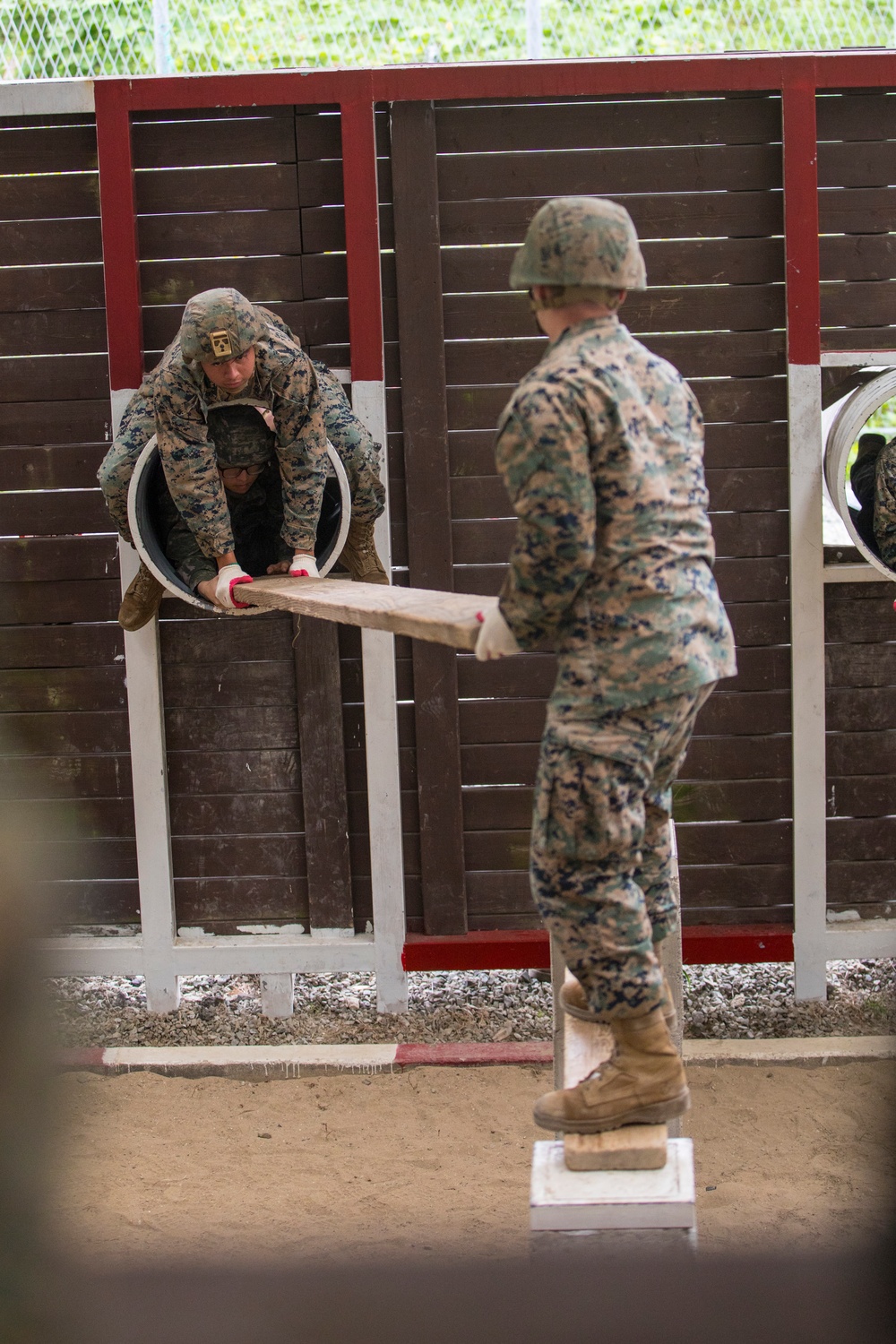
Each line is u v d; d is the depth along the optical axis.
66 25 7.76
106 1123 5.16
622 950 2.44
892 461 5.30
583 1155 2.42
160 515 5.00
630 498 2.33
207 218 5.61
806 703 5.79
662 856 2.84
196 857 6.05
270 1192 4.61
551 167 5.56
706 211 5.59
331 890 6.01
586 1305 2.31
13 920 1.90
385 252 5.65
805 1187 4.54
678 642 2.36
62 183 5.63
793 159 5.46
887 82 5.43
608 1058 2.72
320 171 5.58
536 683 5.88
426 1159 4.86
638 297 5.64
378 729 5.82
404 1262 3.54
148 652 5.80
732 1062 5.51
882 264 5.63
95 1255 4.05
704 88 5.42
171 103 5.45
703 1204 4.43
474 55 8.29
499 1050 5.65
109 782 6.01
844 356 5.62
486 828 5.97
